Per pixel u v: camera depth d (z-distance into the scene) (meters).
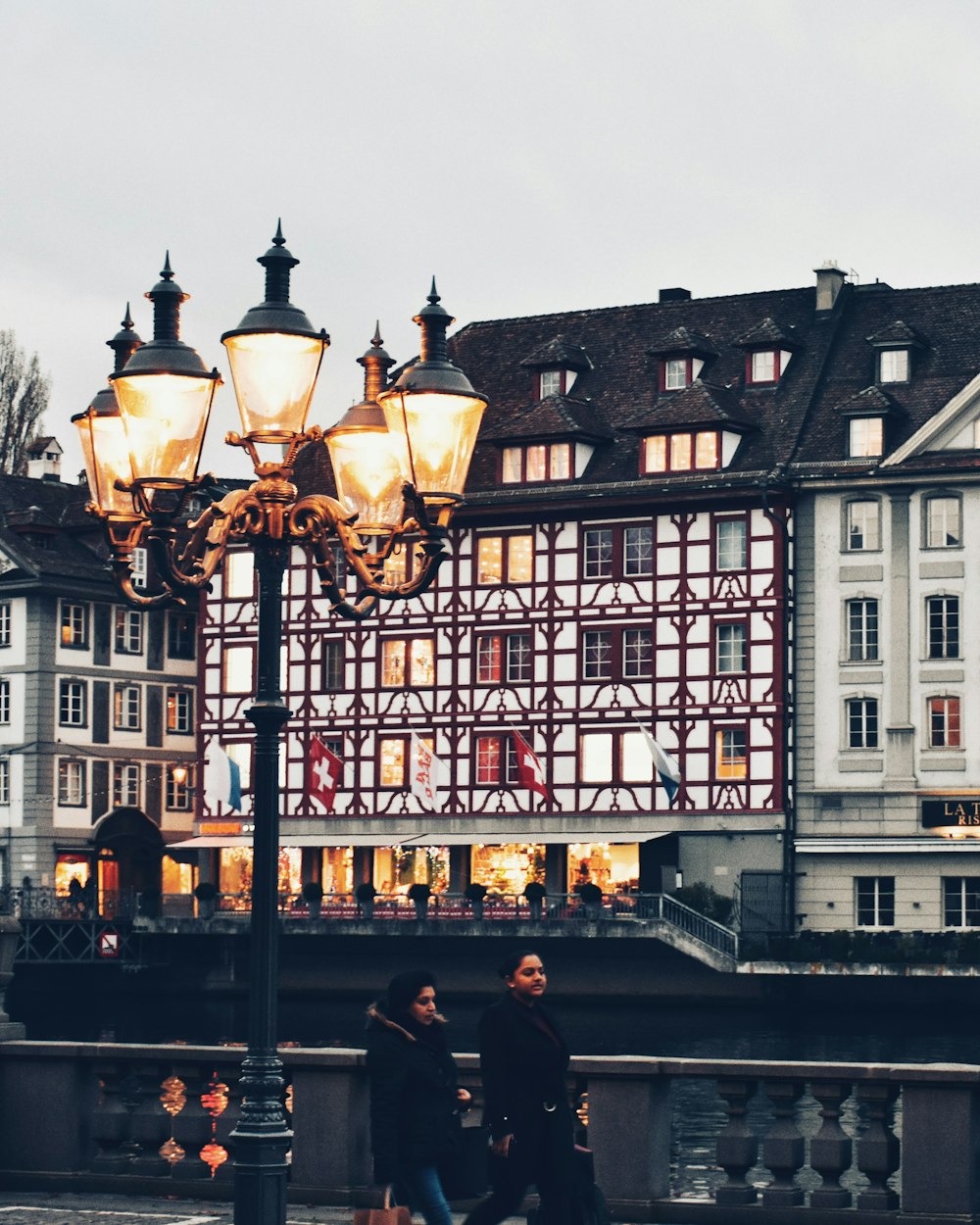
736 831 64.69
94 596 78.69
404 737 70.19
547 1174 12.20
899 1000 57.94
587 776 67.19
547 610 68.38
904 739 63.28
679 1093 32.41
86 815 78.12
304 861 71.75
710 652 65.62
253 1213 12.25
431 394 12.91
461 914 63.66
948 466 63.03
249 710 12.59
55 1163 17.23
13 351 89.25
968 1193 14.67
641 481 66.81
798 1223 15.19
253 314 12.71
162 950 69.25
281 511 12.87
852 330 68.81
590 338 73.25
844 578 64.56
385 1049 12.24
